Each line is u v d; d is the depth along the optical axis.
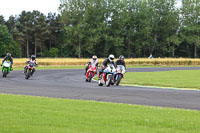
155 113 21.66
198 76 73.94
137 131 15.96
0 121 17.94
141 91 38.72
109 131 15.84
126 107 24.30
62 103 25.91
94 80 60.34
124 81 58.19
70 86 45.00
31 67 58.81
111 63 46.97
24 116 19.55
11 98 28.92
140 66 142.12
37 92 36.25
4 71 61.97
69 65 133.12
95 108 23.42
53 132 15.44
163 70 104.25
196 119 19.55
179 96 33.69
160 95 34.44
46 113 20.73
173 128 16.95
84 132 15.57
